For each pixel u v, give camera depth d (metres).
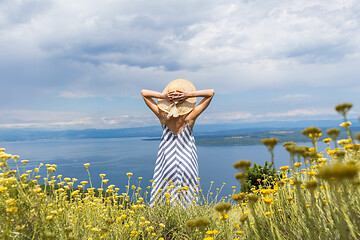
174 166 5.14
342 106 1.49
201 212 3.39
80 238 2.25
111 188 2.96
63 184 2.82
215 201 3.54
